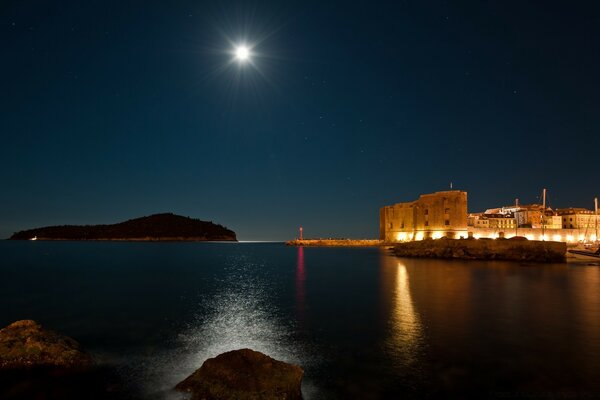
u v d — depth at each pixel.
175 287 37.34
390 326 20.41
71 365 14.35
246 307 26.22
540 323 20.80
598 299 28.02
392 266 59.41
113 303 28.14
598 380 13.27
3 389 12.64
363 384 13.06
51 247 171.75
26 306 27.03
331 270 54.94
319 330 19.81
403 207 114.81
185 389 11.93
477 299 28.30
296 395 11.60
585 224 106.12
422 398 12.09
